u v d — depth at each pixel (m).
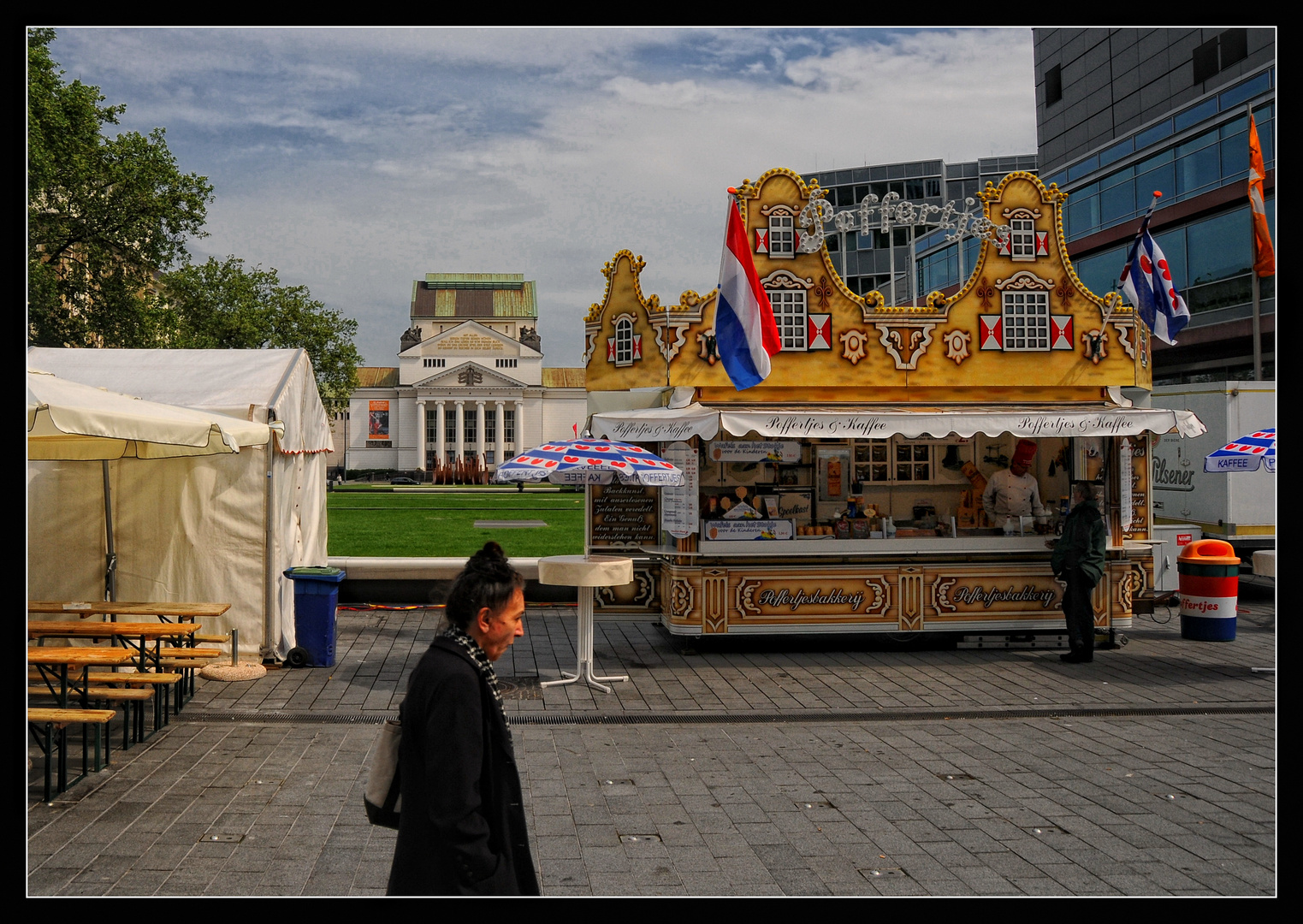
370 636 12.32
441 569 14.77
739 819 5.82
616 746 7.43
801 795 6.27
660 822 5.76
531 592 14.79
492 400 120.25
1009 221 12.12
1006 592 11.43
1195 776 6.68
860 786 6.45
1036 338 12.15
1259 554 11.98
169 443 7.06
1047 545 11.55
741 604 11.12
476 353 123.69
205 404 10.66
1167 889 4.82
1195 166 31.12
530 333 124.50
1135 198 33.94
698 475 11.64
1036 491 12.13
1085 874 5.00
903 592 11.31
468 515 41.72
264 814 5.82
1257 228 17.72
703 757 7.12
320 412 14.24
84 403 6.95
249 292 57.50
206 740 7.48
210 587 10.46
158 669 8.32
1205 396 15.95
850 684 9.63
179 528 10.49
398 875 2.99
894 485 12.80
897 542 11.38
